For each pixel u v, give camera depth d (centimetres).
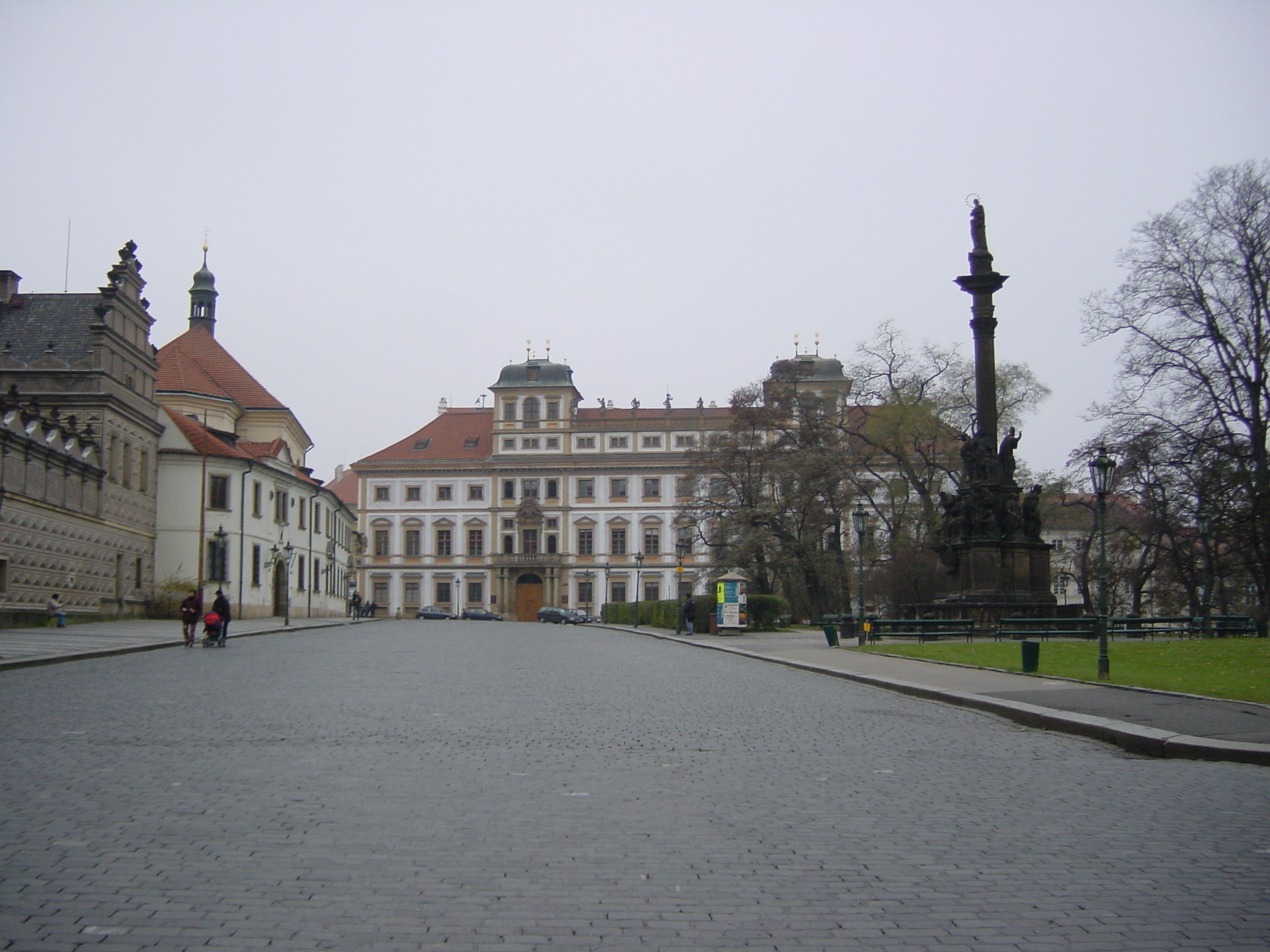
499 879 795
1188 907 746
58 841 887
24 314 5919
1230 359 4319
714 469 7344
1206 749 1400
